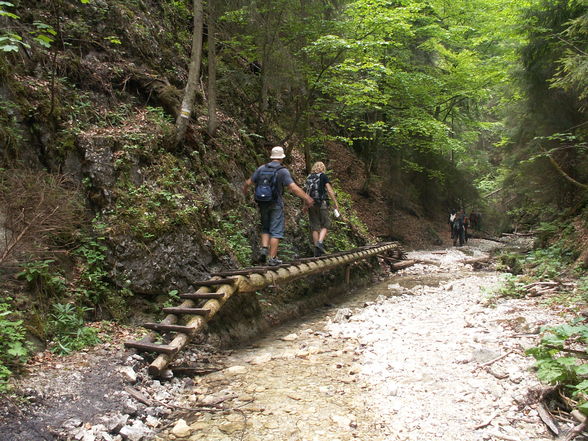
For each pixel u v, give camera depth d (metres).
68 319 4.11
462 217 18.86
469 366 4.12
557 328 3.71
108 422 3.02
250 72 10.98
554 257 9.77
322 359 4.61
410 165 18.86
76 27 6.61
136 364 3.86
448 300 7.63
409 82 15.09
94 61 6.69
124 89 6.77
